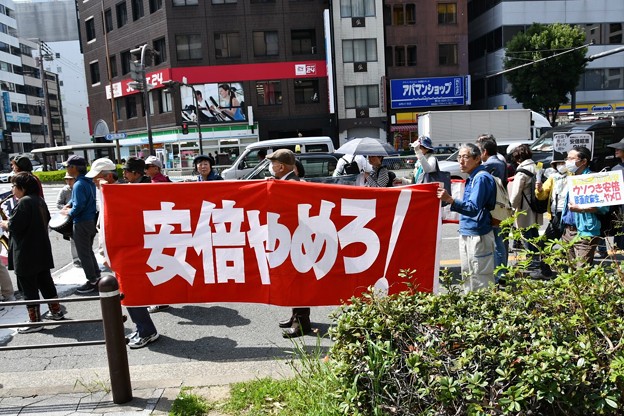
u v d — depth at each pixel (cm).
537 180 639
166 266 441
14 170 616
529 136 2239
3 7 6450
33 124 6894
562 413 220
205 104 3322
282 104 3369
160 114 3444
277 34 3334
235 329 501
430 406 230
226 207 435
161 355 443
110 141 3847
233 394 338
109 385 370
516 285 276
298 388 321
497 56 3712
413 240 426
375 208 425
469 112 2206
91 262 647
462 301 284
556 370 211
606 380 213
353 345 248
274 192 427
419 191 422
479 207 418
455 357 239
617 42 3772
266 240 433
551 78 3031
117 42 3709
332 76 3297
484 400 220
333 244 428
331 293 430
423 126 2320
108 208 438
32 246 504
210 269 440
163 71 3328
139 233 439
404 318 266
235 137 3334
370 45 3356
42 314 576
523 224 621
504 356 220
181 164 3338
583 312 222
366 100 3388
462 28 3488
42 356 459
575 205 509
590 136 854
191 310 564
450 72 3512
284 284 432
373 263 427
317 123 3400
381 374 235
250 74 3322
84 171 628
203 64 3306
